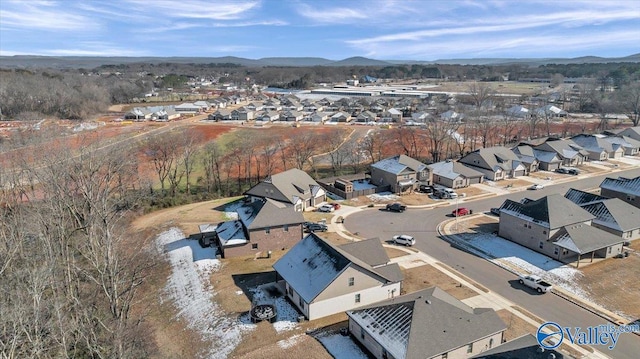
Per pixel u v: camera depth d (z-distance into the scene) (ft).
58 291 115.03
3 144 257.75
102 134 382.22
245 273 147.74
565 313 120.06
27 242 148.77
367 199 230.68
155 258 162.20
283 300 130.11
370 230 186.19
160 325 123.03
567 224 157.07
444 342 94.02
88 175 171.12
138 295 138.92
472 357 88.74
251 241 161.89
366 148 345.51
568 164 295.28
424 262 154.30
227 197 244.22
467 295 130.41
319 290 118.73
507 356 85.35
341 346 107.04
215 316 123.54
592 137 322.96
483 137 370.73
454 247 167.53
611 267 147.02
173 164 287.69
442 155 334.44
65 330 96.37
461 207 214.48
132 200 209.15
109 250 108.58
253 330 115.65
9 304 99.35
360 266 122.11
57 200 144.25
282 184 210.79
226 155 317.22
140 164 293.02
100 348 96.78
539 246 160.45
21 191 179.32
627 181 211.41
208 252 165.17
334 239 175.52
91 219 131.13
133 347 101.60
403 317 100.83
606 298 127.65
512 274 144.15
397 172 238.48
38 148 221.05
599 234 154.20
